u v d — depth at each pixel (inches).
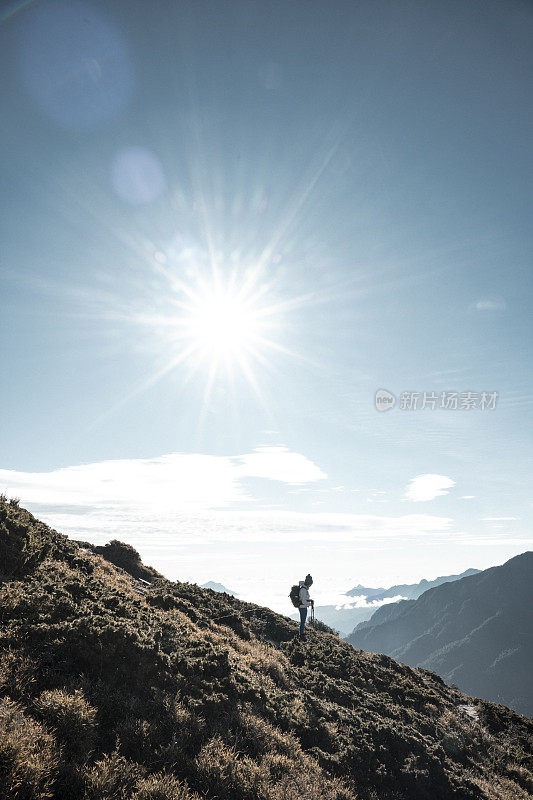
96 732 255.4
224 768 268.8
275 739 338.3
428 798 375.6
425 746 454.3
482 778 450.6
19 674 273.9
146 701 304.0
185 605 632.4
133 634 370.0
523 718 696.4
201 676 377.7
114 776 225.3
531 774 508.1
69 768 221.8
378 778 367.9
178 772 256.4
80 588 450.3
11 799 194.4
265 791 265.1
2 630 315.6
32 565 462.9
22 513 627.8
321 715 435.2
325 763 353.7
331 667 627.5
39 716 248.2
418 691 649.6
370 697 557.0
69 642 322.3
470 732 578.6
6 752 207.2
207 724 316.5
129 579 730.2
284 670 544.4
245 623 708.7
